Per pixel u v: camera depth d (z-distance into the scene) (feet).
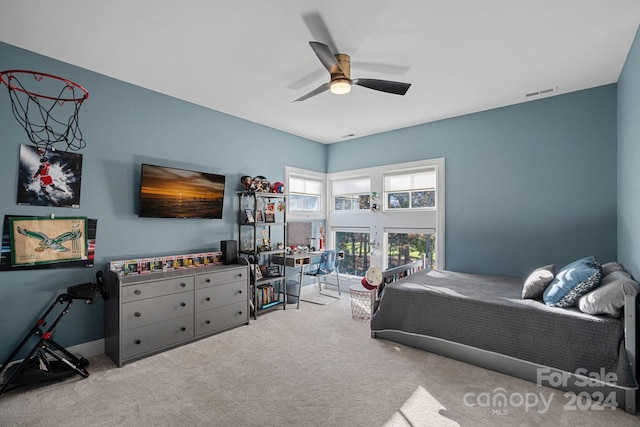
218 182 12.55
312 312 13.52
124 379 7.93
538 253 11.61
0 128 7.89
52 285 8.68
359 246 17.35
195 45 8.05
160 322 9.48
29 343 8.27
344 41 7.79
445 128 13.93
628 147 8.41
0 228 7.89
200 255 12.00
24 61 8.20
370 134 16.52
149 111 10.78
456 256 13.57
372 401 6.97
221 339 10.51
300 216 16.88
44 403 6.89
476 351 8.52
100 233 9.59
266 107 12.55
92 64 9.04
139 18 6.92
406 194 15.57
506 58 8.63
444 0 6.27
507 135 12.32
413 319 9.68
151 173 10.43
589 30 7.30
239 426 6.16
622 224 9.36
